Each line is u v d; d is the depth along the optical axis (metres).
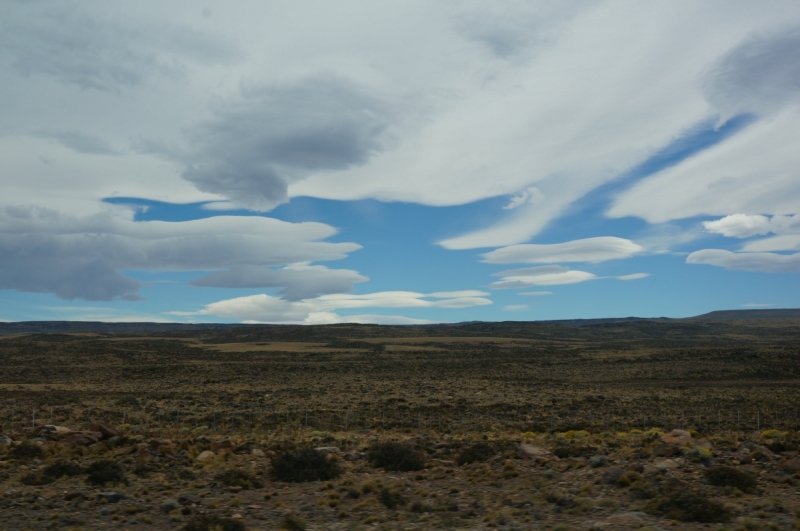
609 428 45.34
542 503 17.56
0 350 147.62
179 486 21.33
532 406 59.56
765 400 63.59
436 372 107.44
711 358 116.94
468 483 21.27
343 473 23.42
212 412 54.84
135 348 168.88
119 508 17.58
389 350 169.25
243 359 137.62
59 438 30.42
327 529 15.59
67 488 20.45
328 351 163.00
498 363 125.56
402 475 23.06
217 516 16.58
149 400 65.31
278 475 22.69
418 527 15.55
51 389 77.62
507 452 25.19
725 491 18.03
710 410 56.88
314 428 45.69
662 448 23.09
